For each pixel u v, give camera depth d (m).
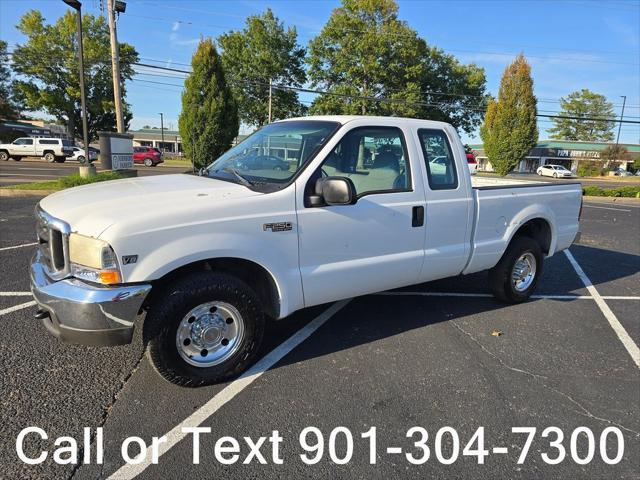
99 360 3.51
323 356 3.73
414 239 3.96
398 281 3.99
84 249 2.72
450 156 4.25
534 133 20.88
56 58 50.75
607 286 6.12
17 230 7.95
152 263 2.77
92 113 55.28
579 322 4.71
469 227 4.38
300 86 47.72
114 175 15.22
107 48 52.22
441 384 3.36
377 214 3.68
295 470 2.46
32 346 3.67
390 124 3.86
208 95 15.83
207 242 2.93
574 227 5.58
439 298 5.28
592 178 52.72
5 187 13.50
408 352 3.86
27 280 5.27
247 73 45.28
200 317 3.11
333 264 3.53
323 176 3.43
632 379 3.55
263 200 3.15
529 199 4.93
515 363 3.74
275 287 3.32
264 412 2.95
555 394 3.29
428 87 46.81
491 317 4.75
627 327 4.62
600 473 2.53
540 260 5.19
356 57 42.19
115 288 2.68
